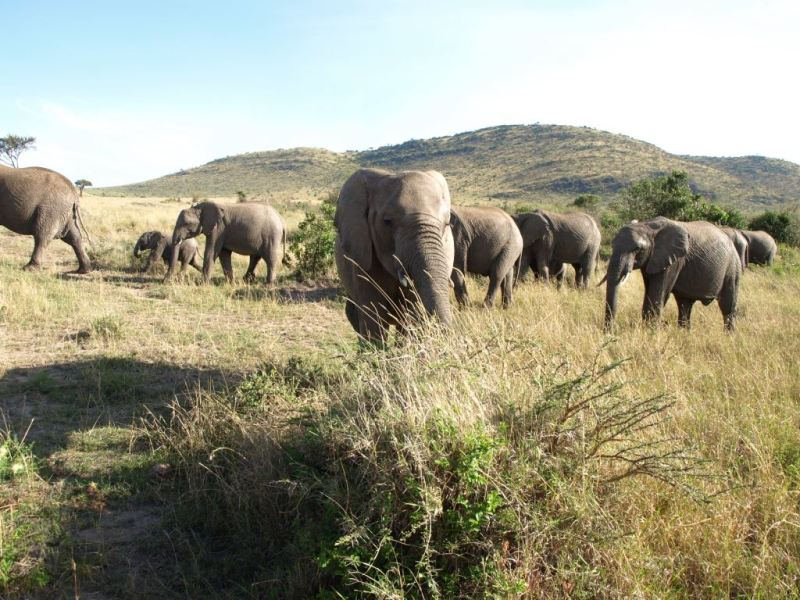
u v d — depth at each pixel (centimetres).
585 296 1327
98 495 473
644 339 825
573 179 13088
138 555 409
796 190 13125
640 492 402
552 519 352
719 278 1051
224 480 464
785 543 377
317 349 878
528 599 327
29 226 1451
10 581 365
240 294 1361
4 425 587
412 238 587
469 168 16838
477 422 378
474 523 338
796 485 444
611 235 2772
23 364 766
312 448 438
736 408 583
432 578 327
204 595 373
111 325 907
